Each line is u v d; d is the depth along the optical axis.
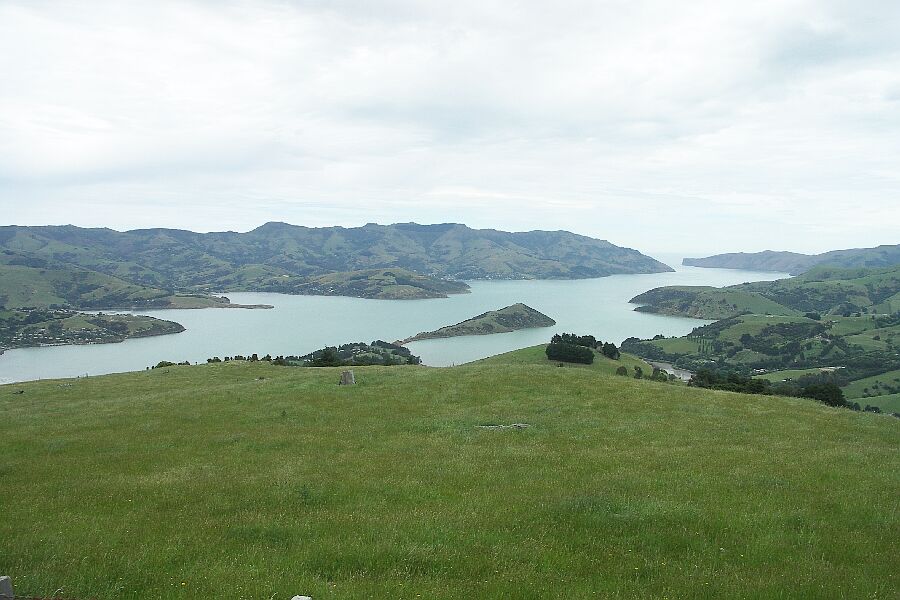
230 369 66.25
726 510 16.52
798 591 11.30
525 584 11.52
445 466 23.16
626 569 12.48
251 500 18.62
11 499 19.52
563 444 27.81
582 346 153.25
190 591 11.24
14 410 43.84
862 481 20.33
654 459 24.03
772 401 42.94
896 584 11.80
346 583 11.55
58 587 11.37
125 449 29.00
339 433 31.67
